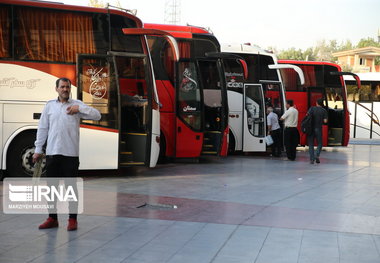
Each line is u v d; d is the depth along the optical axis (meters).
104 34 12.44
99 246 6.43
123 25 12.73
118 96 12.33
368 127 33.88
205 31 17.19
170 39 13.04
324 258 6.15
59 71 12.05
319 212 8.96
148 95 12.84
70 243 6.52
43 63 11.93
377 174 15.05
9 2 11.79
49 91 11.92
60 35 12.11
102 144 12.23
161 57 16.05
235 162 17.59
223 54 16.31
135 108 12.92
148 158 12.88
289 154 18.75
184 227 7.57
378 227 7.87
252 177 13.58
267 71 20.67
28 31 11.88
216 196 10.41
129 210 8.70
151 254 6.14
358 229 7.69
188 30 16.83
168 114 15.94
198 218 8.22
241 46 20.44
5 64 11.68
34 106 11.80
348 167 16.91
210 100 16.70
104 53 12.39
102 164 12.23
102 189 10.88
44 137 7.24
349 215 8.75
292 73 24.25
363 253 6.39
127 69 12.95
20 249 6.20
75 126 7.21
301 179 13.35
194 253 6.23
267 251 6.38
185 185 11.82
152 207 9.04
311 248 6.56
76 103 7.28
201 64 16.75
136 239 6.82
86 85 12.18
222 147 16.61
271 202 9.86
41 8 12.02
